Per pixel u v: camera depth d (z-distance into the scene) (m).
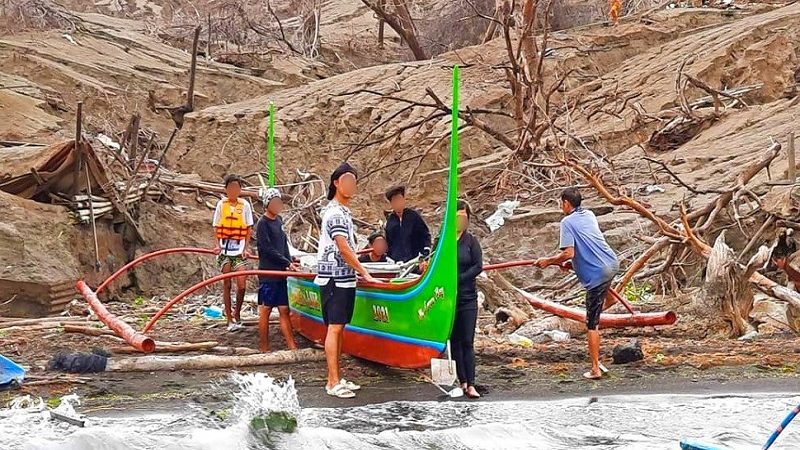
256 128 36.88
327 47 55.69
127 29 49.72
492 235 23.03
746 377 11.11
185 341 13.11
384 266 11.39
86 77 38.84
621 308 15.02
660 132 28.91
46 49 40.06
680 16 41.59
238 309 14.05
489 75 35.66
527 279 21.42
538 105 26.16
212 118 37.41
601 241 10.64
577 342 13.09
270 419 8.75
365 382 10.84
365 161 34.19
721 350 12.35
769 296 14.15
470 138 32.34
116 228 20.59
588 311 10.88
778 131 26.64
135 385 10.61
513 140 30.58
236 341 13.19
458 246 10.16
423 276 10.33
